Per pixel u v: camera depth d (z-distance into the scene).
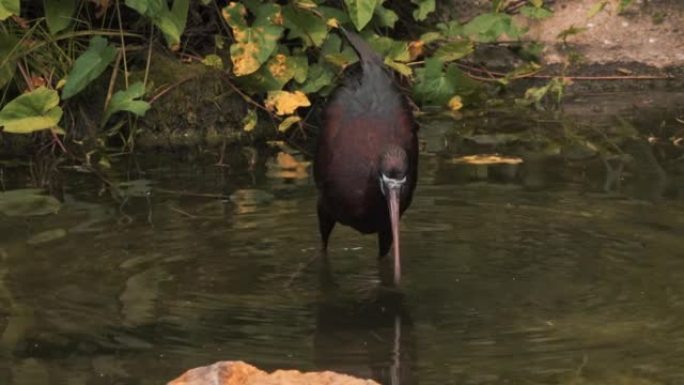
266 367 8.27
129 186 12.34
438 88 14.85
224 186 12.34
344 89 11.16
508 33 15.20
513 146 13.48
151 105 14.02
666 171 12.51
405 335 8.87
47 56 13.88
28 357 8.44
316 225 11.29
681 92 15.45
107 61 13.41
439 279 10.04
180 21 13.62
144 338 8.76
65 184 12.43
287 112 13.67
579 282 9.85
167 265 10.23
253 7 14.12
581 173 12.54
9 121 12.81
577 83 15.90
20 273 9.98
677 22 16.62
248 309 9.38
